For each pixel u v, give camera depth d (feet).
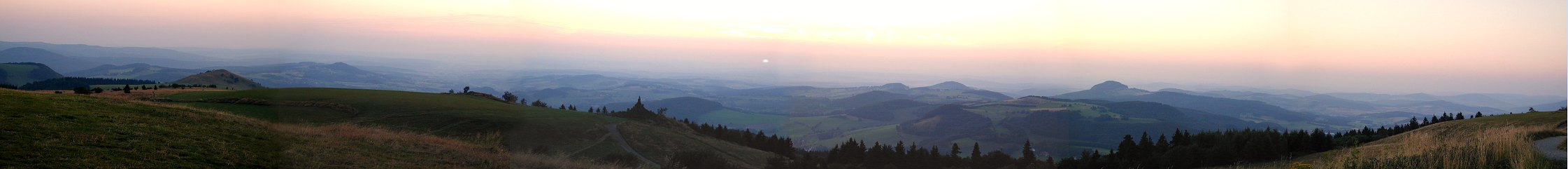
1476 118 103.91
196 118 102.58
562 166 13.98
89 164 74.28
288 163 29.99
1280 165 58.59
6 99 113.29
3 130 84.64
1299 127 105.60
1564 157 40.52
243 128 84.58
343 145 36.63
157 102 138.72
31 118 96.99
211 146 80.28
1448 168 36.73
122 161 77.15
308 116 36.17
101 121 99.76
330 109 59.06
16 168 69.92
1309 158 61.93
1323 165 47.78
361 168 34.65
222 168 72.33
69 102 123.34
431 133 45.34
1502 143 39.68
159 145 84.07
